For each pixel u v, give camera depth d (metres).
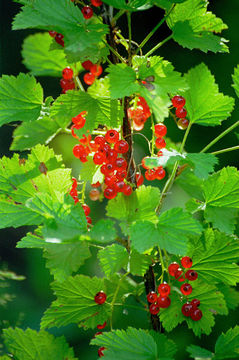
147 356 0.71
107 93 0.73
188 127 0.76
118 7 0.69
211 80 0.74
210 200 0.75
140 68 0.69
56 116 0.72
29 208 0.73
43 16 0.69
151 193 0.72
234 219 0.75
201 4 0.72
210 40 0.73
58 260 0.71
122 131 0.74
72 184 0.76
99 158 0.72
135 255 0.72
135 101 0.74
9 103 0.74
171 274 0.76
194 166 0.70
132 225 0.70
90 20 0.72
